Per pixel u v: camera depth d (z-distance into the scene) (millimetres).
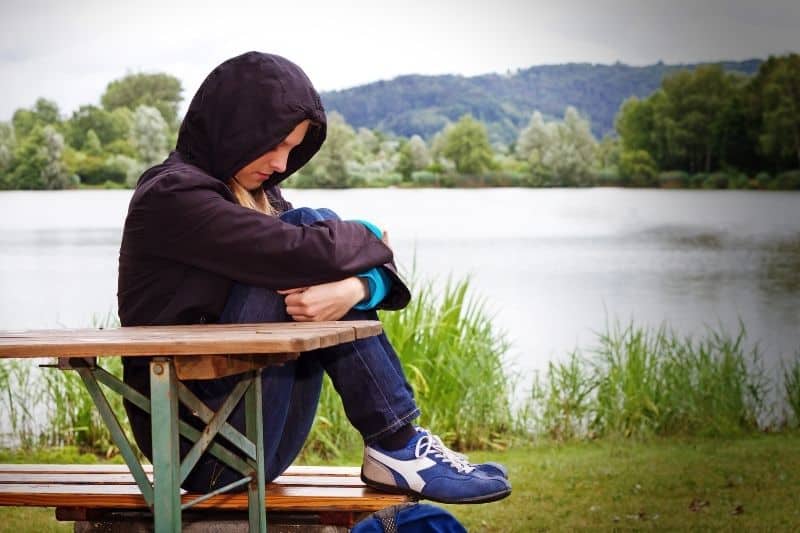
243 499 2059
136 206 2041
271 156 2209
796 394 5141
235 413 2043
